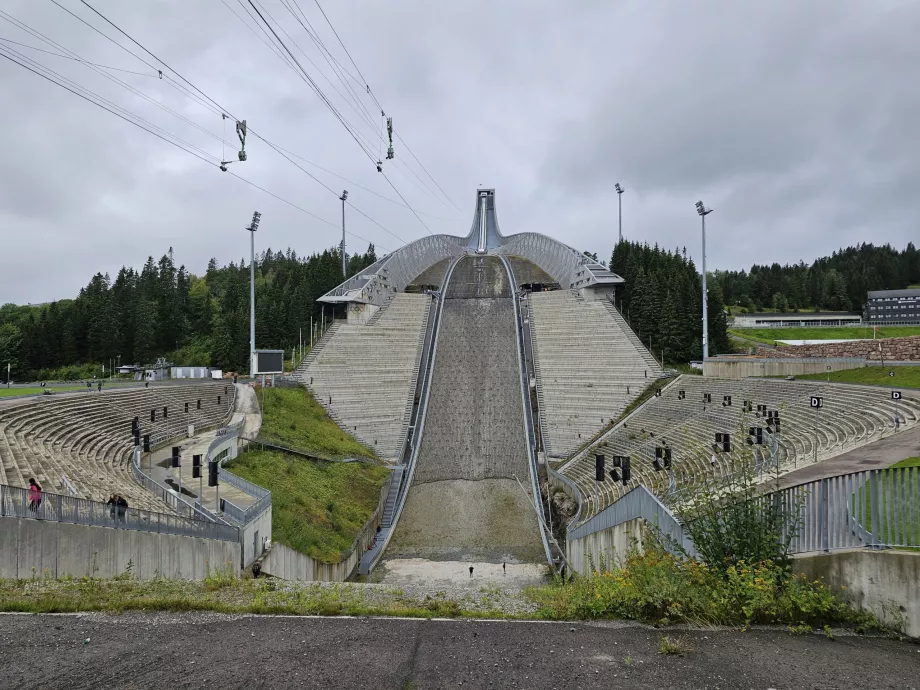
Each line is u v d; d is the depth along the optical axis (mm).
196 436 51875
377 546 47344
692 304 94500
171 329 121812
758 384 60156
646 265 118250
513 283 115562
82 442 37969
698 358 92875
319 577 37000
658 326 88188
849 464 27156
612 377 77250
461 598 13039
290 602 11906
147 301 124875
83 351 115062
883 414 39062
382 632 10047
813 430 41250
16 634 9898
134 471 35562
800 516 12273
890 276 176250
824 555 11328
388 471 60656
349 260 173000
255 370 70500
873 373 59531
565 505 51594
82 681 8094
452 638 9742
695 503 13602
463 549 47812
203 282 189875
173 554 23547
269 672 8359
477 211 188000
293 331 100625
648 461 50688
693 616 10422
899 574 10250
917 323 127375
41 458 30422
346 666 8578
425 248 130625
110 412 47625
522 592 14719
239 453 49188
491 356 86625
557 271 121125
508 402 75562
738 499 12281
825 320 140500
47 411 40875
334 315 93688
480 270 131000
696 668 8469
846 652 9125
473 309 103312
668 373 76250
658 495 21594
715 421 54062
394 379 80188
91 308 119500
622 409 70688
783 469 28125
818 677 8195
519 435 69375
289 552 33719
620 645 9375
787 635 9852
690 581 11359
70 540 19234
